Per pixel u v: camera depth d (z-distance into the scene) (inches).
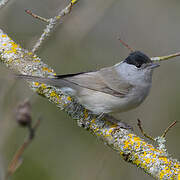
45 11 490.0
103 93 332.2
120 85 335.0
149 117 534.0
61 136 521.7
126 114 534.3
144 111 538.0
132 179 472.4
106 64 549.6
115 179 472.7
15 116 165.8
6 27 488.7
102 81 336.2
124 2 585.0
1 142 261.3
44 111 519.2
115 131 306.0
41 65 356.8
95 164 497.4
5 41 366.6
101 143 513.0
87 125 319.0
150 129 526.6
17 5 490.9
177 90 551.2
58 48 523.5
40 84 332.8
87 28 503.2
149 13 583.8
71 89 330.0
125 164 479.2
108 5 508.1
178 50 569.0
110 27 573.0
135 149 289.9
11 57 353.1
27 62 351.9
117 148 298.8
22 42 488.7
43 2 485.4
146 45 570.6
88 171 492.4
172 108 539.5
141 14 582.9
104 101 331.9
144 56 346.6
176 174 270.2
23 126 164.7
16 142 428.1
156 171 274.7
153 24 581.0
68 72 533.0
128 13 583.8
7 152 406.3
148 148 289.3
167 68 568.4
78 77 334.6
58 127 522.9
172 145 514.6
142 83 343.6
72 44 510.3
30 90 326.0
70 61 536.7
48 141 516.7
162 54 568.1
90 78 336.5
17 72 347.3
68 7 343.0
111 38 569.0
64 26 495.5
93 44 563.2
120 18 579.8
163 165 275.6
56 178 492.1
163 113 537.3
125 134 302.4
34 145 507.8
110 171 474.9
